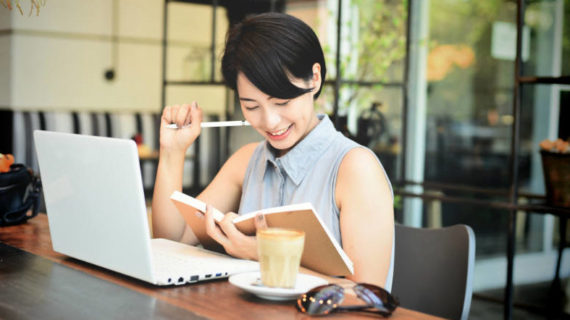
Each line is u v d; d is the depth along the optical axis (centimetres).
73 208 116
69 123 557
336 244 104
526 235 323
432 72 374
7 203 158
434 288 133
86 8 578
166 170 148
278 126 124
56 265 117
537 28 352
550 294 309
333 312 90
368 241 121
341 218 126
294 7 420
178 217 148
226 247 116
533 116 347
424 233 138
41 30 553
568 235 306
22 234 148
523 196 327
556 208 237
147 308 90
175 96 629
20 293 98
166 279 101
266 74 117
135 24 607
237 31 122
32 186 167
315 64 124
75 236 117
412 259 139
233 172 159
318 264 113
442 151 366
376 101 365
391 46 365
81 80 580
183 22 631
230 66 122
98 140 104
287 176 136
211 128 614
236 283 95
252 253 113
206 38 646
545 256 316
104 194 105
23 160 536
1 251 129
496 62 354
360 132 357
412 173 375
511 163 249
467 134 360
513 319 293
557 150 240
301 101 124
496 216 330
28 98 549
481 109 356
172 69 629
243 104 125
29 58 547
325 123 134
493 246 331
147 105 621
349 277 120
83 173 110
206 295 98
